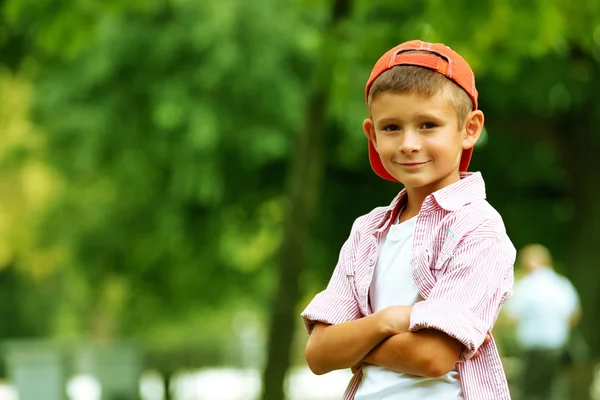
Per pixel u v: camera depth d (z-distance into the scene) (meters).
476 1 10.10
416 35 10.43
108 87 17.70
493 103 18.06
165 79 17.22
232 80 16.92
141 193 18.84
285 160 19.31
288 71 17.20
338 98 11.26
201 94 17.05
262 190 19.81
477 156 20.20
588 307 19.89
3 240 28.03
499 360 3.18
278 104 17.03
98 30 13.50
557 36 11.06
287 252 12.96
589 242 20.03
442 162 3.21
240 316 37.62
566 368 16.44
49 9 11.96
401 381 3.18
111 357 16.75
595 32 12.14
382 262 3.32
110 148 17.89
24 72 19.59
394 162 3.25
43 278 33.69
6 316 34.94
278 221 21.00
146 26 17.12
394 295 3.26
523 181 20.67
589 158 19.72
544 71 16.56
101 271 21.52
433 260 3.19
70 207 21.38
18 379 15.38
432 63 3.21
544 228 21.33
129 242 20.66
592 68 16.67
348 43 11.02
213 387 24.53
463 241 3.17
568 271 20.52
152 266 21.30
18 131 21.97
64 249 22.06
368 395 3.23
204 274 21.56
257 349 23.34
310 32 16.95
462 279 3.12
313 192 12.83
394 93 3.20
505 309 14.80
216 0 16.75
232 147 17.77
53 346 17.02
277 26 16.91
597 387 19.75
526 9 10.30
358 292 3.34
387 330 3.09
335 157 19.81
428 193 3.32
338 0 11.45
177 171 17.56
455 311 3.05
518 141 20.05
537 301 14.41
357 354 3.15
